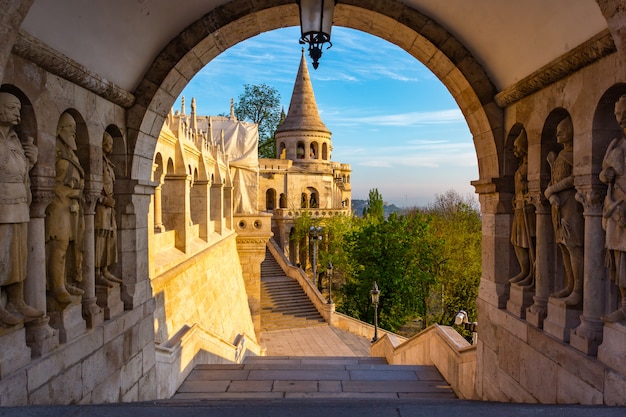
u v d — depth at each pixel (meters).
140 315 6.52
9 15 3.38
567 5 4.60
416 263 31.45
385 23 6.80
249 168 29.27
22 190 4.00
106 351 5.53
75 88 4.98
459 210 40.28
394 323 30.47
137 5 5.30
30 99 4.20
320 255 43.66
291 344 24.42
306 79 55.84
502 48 6.08
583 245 5.06
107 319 5.70
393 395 7.85
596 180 4.61
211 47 6.70
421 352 10.34
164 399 6.68
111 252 5.98
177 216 13.40
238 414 3.20
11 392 3.85
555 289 5.63
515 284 6.29
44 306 4.46
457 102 7.39
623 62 3.50
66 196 4.82
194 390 7.88
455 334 8.94
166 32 6.21
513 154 6.70
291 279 34.62
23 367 4.09
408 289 29.95
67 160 4.84
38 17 4.16
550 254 5.66
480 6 5.77
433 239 31.92
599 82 4.48
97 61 5.35
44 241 4.53
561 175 5.19
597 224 4.65
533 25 5.28
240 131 30.27
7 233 3.92
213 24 6.39
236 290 21.52
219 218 20.47
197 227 16.62
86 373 5.07
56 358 4.50
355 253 31.11
